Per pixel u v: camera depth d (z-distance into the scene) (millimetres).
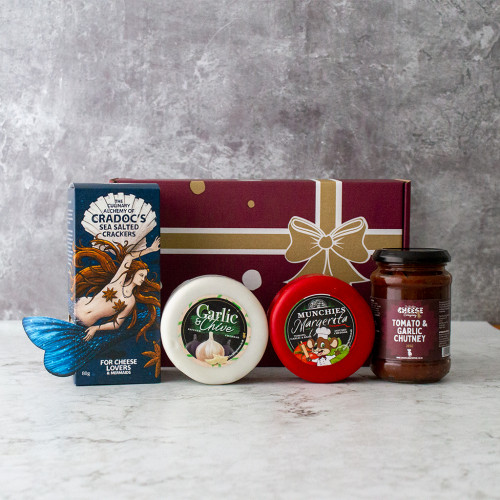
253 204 1131
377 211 1136
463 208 1608
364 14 1575
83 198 1001
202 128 1595
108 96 1592
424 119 1592
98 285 1020
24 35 1585
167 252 1127
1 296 1637
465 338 1432
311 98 1585
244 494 632
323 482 660
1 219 1622
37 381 1064
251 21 1575
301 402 946
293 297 1034
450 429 826
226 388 1028
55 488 646
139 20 1578
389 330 1030
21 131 1604
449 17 1577
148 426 836
